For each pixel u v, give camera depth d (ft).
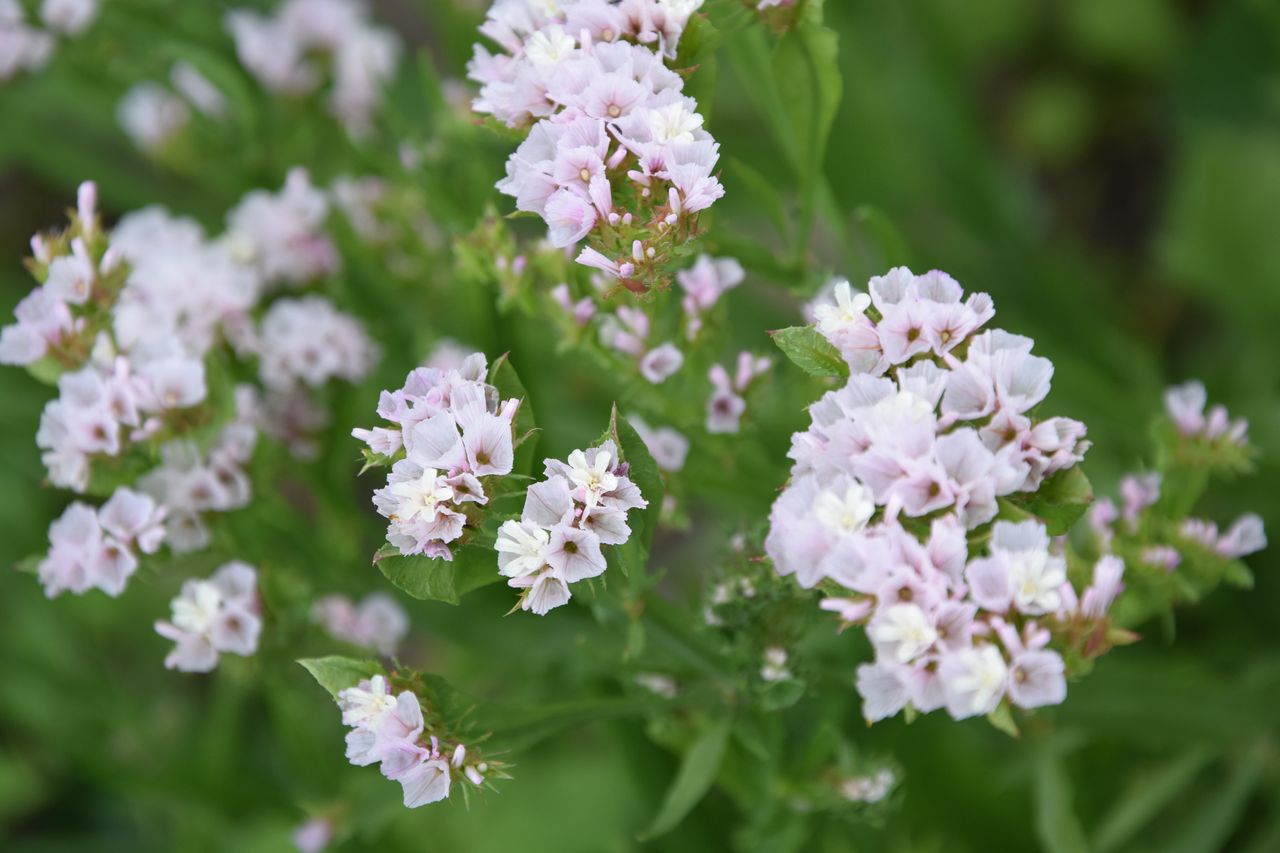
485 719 2.10
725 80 3.57
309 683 2.33
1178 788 2.61
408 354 2.59
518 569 1.96
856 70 3.23
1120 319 3.76
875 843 2.66
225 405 2.26
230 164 2.81
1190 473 2.23
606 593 2.15
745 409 2.22
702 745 2.23
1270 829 2.82
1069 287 3.41
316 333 2.45
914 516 1.96
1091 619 2.01
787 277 2.28
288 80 2.81
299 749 2.54
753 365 2.21
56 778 4.08
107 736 3.17
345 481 2.48
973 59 4.33
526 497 1.99
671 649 2.19
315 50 2.99
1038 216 4.32
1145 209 4.41
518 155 2.02
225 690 2.87
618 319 2.19
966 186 3.32
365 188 2.63
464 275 2.25
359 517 2.49
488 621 2.53
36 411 2.82
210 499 2.27
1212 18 3.84
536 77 2.04
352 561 2.48
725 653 2.17
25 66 2.66
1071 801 2.46
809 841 2.42
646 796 2.57
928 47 3.29
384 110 2.78
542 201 2.02
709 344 2.22
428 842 3.06
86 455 2.22
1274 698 2.47
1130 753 2.79
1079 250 4.24
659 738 2.35
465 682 2.83
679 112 2.00
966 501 1.95
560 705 2.14
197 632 2.25
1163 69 4.26
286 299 2.56
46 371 2.24
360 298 2.57
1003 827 2.68
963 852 2.68
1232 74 3.77
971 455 1.95
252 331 2.45
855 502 1.94
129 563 2.22
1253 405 3.17
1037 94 4.38
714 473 2.28
